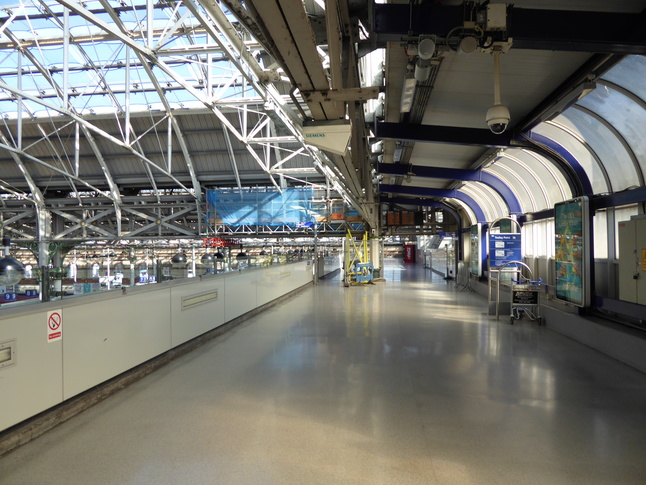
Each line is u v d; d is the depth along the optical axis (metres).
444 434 3.11
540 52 3.81
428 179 11.94
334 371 4.71
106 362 3.96
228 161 20.53
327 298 11.75
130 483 2.45
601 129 5.74
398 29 3.16
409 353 5.51
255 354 5.45
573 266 6.51
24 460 2.72
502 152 7.93
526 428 3.22
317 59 2.78
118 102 16.42
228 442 2.97
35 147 20.09
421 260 34.62
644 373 4.63
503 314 8.61
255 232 21.42
